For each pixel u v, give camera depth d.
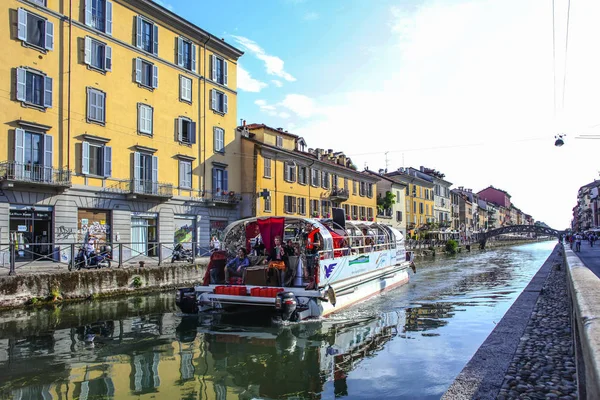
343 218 16.91
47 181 22.36
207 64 33.78
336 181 47.38
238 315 13.75
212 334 11.51
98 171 25.42
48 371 8.48
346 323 12.70
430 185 76.25
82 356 9.54
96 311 15.04
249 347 10.20
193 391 7.40
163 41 30.12
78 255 19.86
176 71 30.97
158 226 28.77
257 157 35.75
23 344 10.59
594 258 27.31
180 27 31.41
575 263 14.90
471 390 5.75
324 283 13.27
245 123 41.34
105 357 9.45
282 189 38.75
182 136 31.17
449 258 50.12
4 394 7.26
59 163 23.42
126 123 27.20
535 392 5.66
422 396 6.93
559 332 9.16
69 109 24.00
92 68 25.31
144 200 27.80
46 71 23.06
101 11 26.19
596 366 2.51
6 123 21.34
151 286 20.14
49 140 22.89
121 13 27.34
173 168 30.31
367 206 53.94
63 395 7.21
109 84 26.28
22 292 15.57
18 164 21.53
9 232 21.09
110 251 21.08
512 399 5.42
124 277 19.00
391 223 60.84
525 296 14.49
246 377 8.11
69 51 24.20
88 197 24.59
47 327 12.52
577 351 4.82
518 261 43.06
